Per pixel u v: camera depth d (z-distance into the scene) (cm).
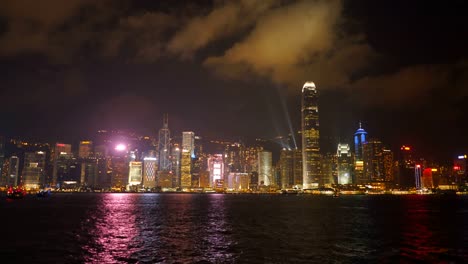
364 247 5909
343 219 10962
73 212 13975
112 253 5528
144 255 5369
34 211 14325
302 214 13050
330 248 5825
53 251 5681
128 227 8894
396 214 13150
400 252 5516
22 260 5078
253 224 9500
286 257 5166
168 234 7562
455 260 5006
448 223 9750
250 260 4997
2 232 7844
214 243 6362
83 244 6312
